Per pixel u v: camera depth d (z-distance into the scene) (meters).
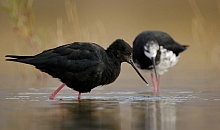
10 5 19.80
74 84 13.13
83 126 9.50
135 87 16.12
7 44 23.89
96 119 10.16
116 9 27.73
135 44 18.08
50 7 27.58
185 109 11.39
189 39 25.16
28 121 9.94
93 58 12.95
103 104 12.14
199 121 10.02
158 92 14.73
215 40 23.50
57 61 12.92
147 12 27.88
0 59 22.42
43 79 18.61
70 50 13.02
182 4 28.62
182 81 17.67
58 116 10.47
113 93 14.46
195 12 25.25
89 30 24.48
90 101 12.64
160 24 26.73
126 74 20.11
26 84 16.73
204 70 20.42
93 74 12.95
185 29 26.34
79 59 12.93
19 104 12.09
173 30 26.16
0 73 19.92
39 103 12.24
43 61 12.94
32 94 14.04
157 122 9.94
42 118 10.25
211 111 11.13
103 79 13.22
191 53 24.17
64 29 25.23
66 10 24.81
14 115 10.58
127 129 9.33
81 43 13.26
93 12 27.06
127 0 28.64
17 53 22.38
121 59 13.55
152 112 10.99
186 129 9.34
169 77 18.92
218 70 20.41
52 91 14.82
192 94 14.12
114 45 13.48
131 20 26.78
